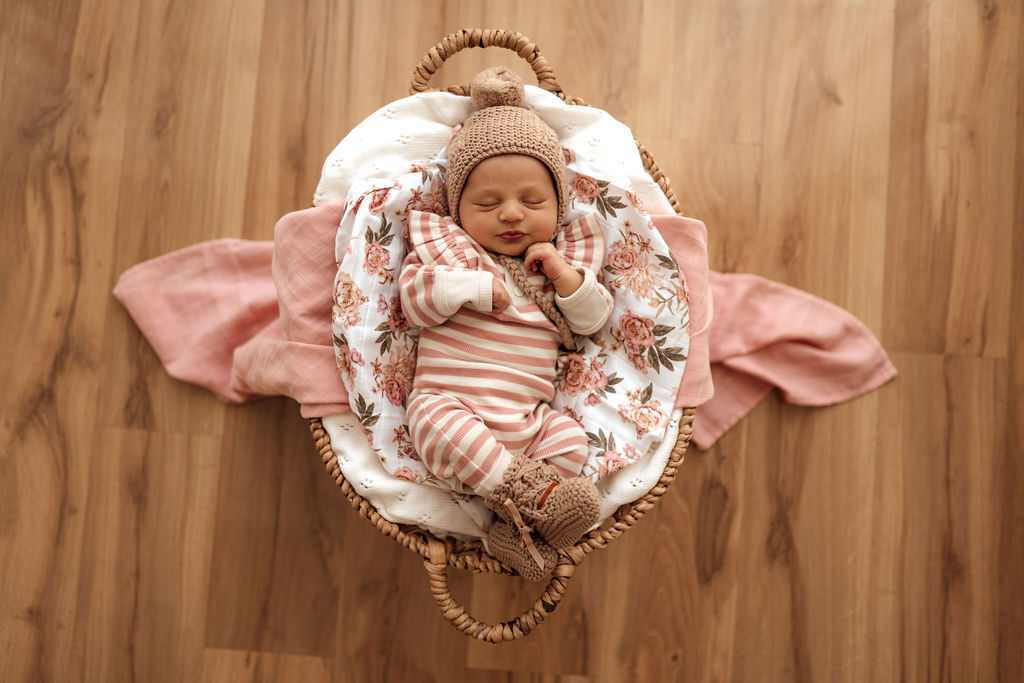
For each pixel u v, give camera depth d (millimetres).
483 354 1228
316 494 1461
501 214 1215
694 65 1505
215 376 1440
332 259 1258
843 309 1496
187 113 1487
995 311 1501
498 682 1442
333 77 1494
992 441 1488
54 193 1473
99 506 1443
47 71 1479
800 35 1508
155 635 1430
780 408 1498
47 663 1416
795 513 1480
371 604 1448
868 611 1463
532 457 1215
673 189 1502
